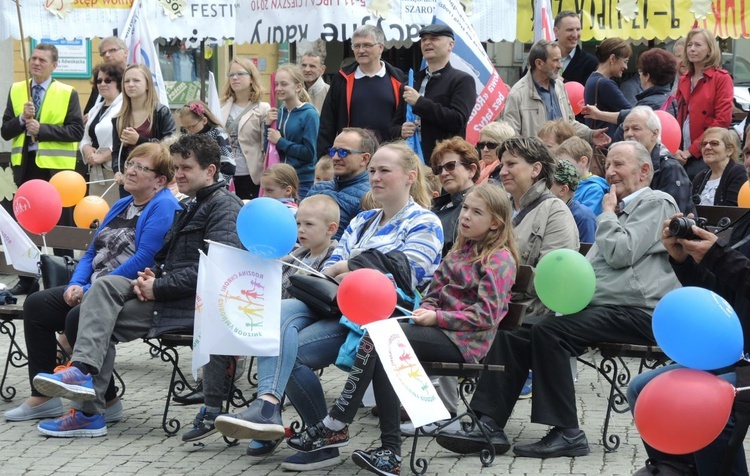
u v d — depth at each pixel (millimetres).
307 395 8344
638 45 22219
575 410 8641
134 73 13984
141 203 10070
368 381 8008
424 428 9266
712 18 16344
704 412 6023
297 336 8344
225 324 8156
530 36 16344
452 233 9984
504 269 8234
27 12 16203
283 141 14555
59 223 16234
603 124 15164
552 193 9695
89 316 9094
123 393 10094
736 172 12766
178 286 9180
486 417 8672
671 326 6141
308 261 9688
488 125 11766
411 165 8938
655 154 11398
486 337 8195
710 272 6930
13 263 10523
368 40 13633
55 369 9359
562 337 8570
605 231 8750
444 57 13383
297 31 14734
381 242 8883
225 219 9195
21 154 16484
